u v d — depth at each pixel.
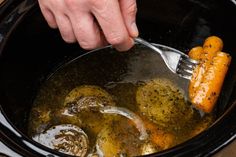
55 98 0.68
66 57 0.71
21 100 0.64
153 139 0.63
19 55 0.64
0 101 0.59
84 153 0.63
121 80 0.69
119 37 0.55
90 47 0.57
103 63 0.71
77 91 0.68
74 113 0.66
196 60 0.66
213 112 0.64
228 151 0.65
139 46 0.71
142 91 0.68
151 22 0.70
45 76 0.69
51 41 0.68
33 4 0.63
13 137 0.54
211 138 0.52
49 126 0.65
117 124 0.65
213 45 0.65
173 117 0.65
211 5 0.65
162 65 0.69
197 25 0.68
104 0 0.53
